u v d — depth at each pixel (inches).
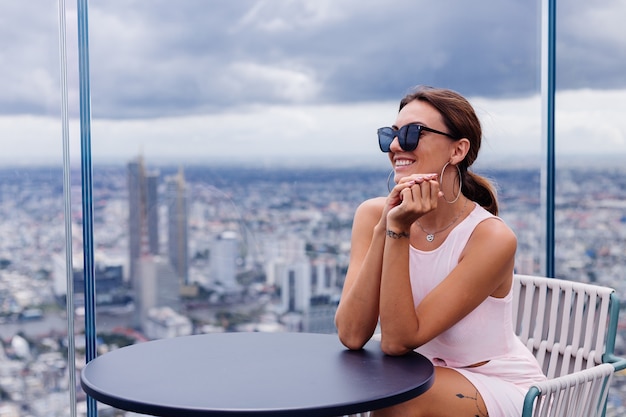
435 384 77.9
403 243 76.8
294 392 62.3
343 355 76.2
